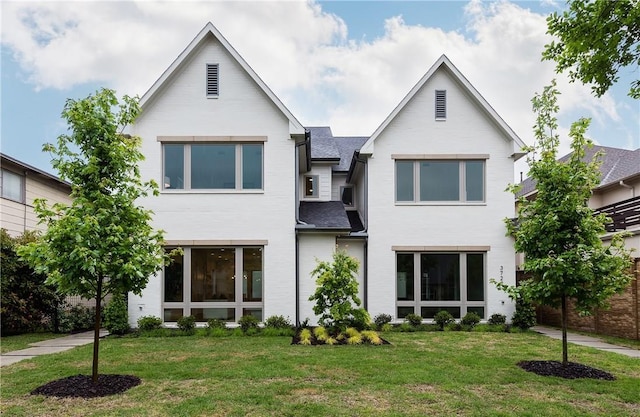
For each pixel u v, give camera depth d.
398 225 14.81
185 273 13.70
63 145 7.03
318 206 16.48
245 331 12.79
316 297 11.56
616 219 13.95
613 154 22.38
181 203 13.85
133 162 7.60
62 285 6.84
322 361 8.70
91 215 6.68
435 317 13.95
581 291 7.95
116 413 5.76
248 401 6.21
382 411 5.81
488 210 14.82
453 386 6.96
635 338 12.08
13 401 6.31
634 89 6.24
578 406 6.11
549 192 8.17
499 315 14.14
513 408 5.96
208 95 14.11
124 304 12.99
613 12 5.68
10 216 16.31
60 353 9.90
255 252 13.92
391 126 15.09
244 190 13.95
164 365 8.45
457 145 15.01
